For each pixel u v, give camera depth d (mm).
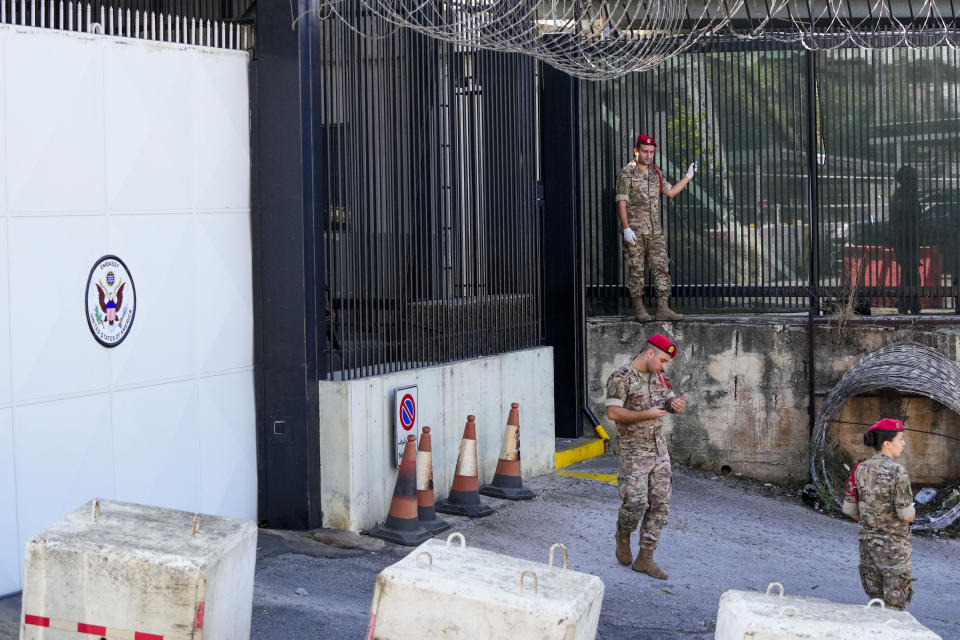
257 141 8086
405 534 8172
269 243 8117
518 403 10430
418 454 8555
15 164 6578
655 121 12305
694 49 12219
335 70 8359
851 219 12188
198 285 7758
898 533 7090
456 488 9109
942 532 10828
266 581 6996
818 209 12195
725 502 10773
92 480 7078
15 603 6453
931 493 11383
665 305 12000
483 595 4215
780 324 11773
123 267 7246
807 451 11719
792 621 4258
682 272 12430
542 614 4133
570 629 4117
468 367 9672
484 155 10172
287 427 8172
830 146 12180
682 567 8477
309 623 6227
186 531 4668
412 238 9188
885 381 10836
